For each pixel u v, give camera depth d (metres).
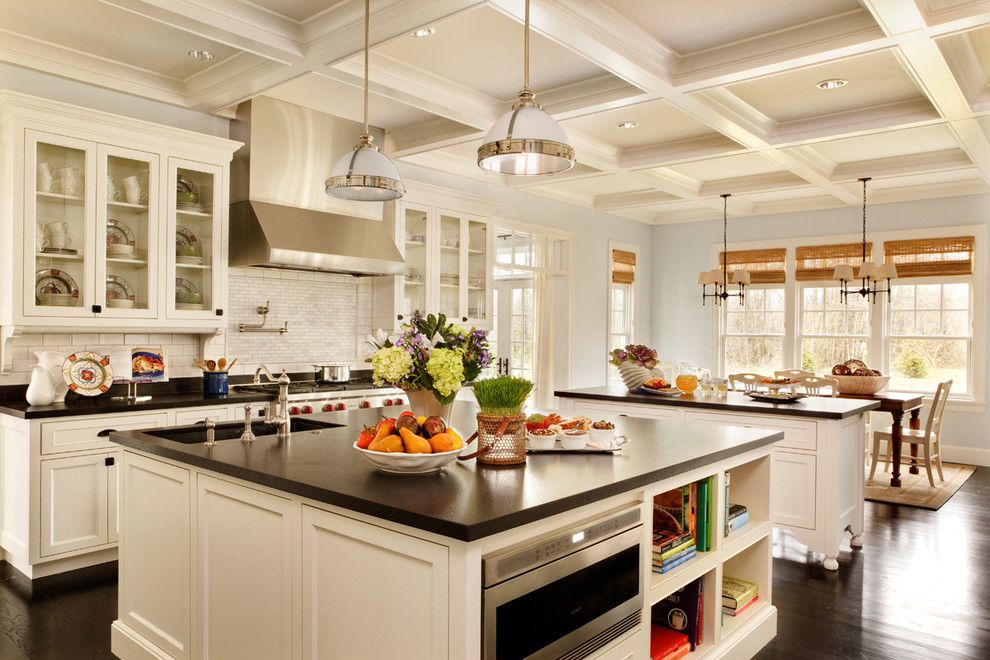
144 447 2.64
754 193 7.22
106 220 3.98
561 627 1.91
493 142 2.34
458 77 4.31
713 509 2.71
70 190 3.86
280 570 2.12
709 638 2.71
